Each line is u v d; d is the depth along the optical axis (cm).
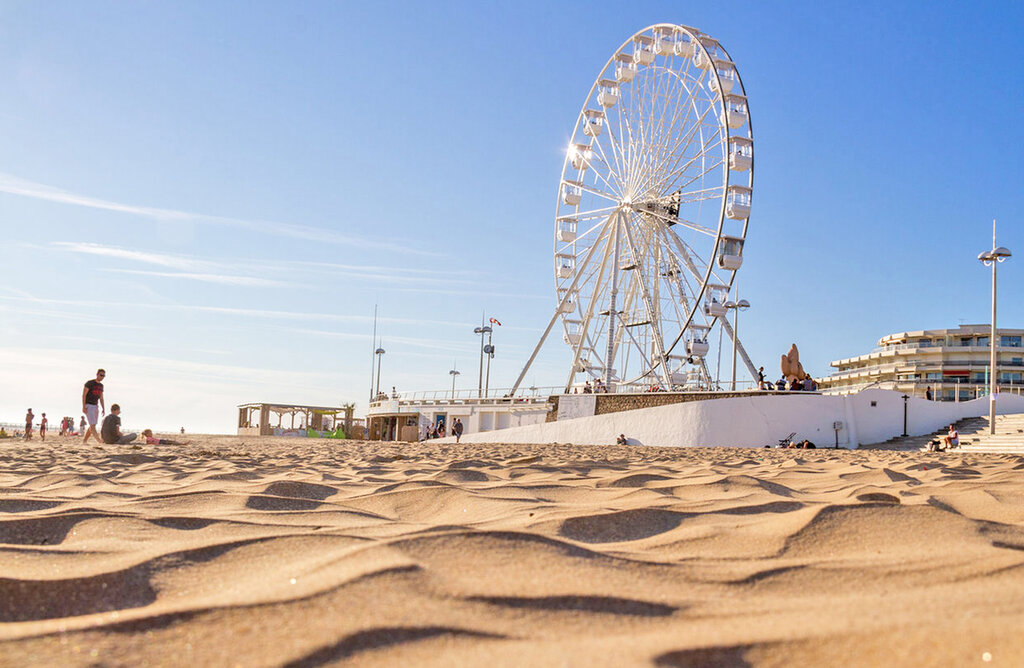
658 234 4138
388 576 154
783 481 571
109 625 128
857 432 2941
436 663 112
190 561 188
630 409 3331
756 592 164
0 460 852
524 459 988
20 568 185
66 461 830
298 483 423
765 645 120
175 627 127
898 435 3002
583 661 112
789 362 3198
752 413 2883
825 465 898
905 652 112
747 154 3441
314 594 142
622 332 4472
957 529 229
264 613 133
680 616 144
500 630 130
